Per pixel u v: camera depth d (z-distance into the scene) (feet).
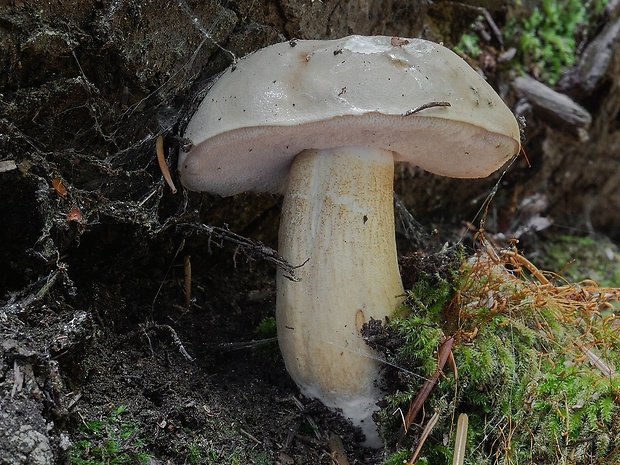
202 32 0.95
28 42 0.84
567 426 0.92
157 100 0.94
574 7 1.44
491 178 1.39
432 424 0.92
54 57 0.87
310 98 0.88
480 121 0.90
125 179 0.96
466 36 1.31
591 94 1.45
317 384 0.95
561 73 1.44
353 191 0.94
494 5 1.29
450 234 1.37
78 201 0.92
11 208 0.89
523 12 1.38
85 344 0.87
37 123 0.88
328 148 0.95
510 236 1.39
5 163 0.86
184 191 1.01
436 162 1.02
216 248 1.11
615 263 1.51
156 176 0.98
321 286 0.93
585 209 1.61
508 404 0.93
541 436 0.93
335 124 0.88
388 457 0.93
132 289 1.03
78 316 0.87
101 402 0.89
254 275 1.15
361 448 0.98
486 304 0.99
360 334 0.93
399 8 1.14
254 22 1.00
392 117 0.87
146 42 0.91
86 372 0.89
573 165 1.50
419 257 1.04
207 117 0.91
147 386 0.93
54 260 0.89
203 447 0.90
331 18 1.06
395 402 0.93
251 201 1.11
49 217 0.89
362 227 0.94
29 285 0.88
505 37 1.37
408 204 1.33
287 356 0.96
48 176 0.89
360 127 0.89
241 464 0.90
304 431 0.97
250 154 0.95
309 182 0.95
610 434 0.93
